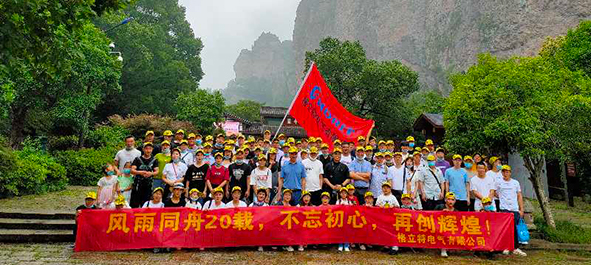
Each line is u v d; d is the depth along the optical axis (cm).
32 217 788
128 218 658
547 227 880
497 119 843
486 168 818
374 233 710
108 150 1769
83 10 613
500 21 7388
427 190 789
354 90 3131
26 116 1873
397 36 11138
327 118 977
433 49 9638
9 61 548
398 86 2953
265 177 773
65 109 1703
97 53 1570
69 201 1041
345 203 750
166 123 2441
